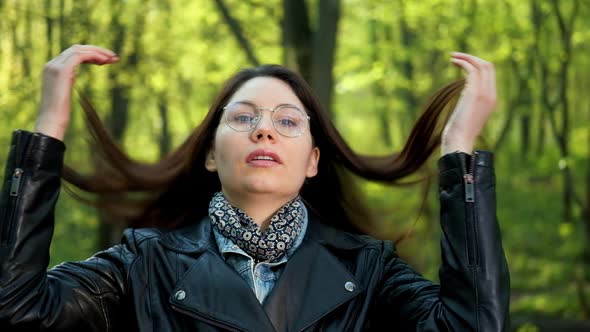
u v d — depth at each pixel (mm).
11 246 2293
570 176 11539
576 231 11727
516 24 10781
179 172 2930
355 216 3031
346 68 11570
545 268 12141
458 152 2471
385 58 11352
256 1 11070
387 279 2627
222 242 2533
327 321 2463
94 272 2496
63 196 9039
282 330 2406
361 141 17359
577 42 11977
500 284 2373
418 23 11219
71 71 2443
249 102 2592
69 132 8289
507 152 12305
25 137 2365
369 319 2598
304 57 8414
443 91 2816
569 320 10742
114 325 2484
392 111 13906
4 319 2262
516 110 12422
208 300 2406
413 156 2930
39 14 8617
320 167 2943
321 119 2791
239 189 2539
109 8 9398
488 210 2430
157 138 14547
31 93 8438
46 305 2326
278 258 2525
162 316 2430
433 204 9555
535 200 12047
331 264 2549
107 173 2994
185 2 11164
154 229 2674
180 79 12047
